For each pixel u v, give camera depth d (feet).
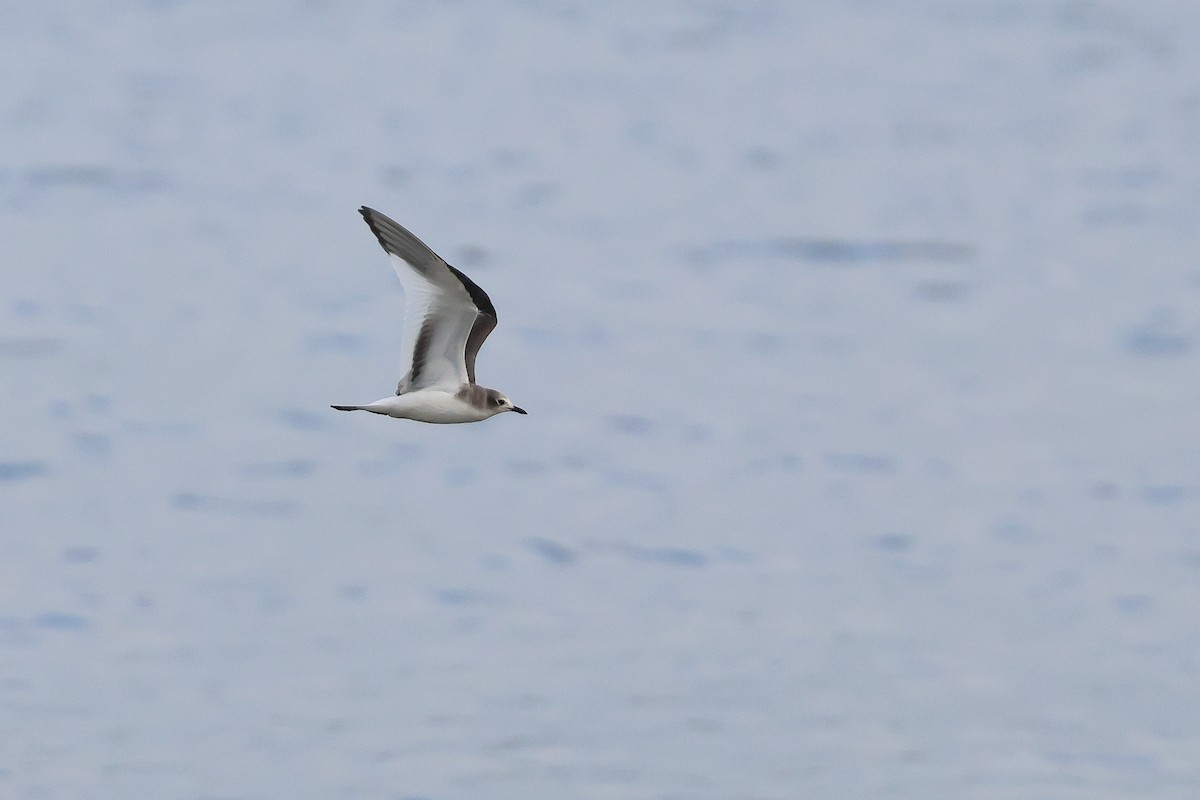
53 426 99.81
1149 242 157.69
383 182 178.29
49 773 60.85
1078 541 85.56
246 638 72.23
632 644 72.54
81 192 168.76
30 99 214.69
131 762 61.62
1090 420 105.70
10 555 80.28
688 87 234.79
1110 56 262.88
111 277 136.67
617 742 63.67
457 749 62.90
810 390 111.75
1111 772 62.64
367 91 228.22
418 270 43.27
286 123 207.31
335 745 63.05
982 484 93.71
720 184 181.06
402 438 99.71
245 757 62.23
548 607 76.38
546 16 286.66
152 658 70.08
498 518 87.10
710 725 65.21
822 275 145.38
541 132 206.28
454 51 257.14
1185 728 65.82
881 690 68.85
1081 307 134.82
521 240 155.22
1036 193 178.81
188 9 282.97
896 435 102.32
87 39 256.93
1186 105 228.22
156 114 209.05
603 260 148.46
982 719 65.92
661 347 121.39
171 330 121.60
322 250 148.05
